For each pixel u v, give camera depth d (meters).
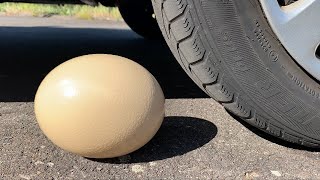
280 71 0.38
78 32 1.15
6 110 0.47
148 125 0.35
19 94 0.53
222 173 0.36
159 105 0.36
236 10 0.36
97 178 0.34
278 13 0.37
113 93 0.34
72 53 0.80
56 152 0.37
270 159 0.38
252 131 0.44
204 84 0.38
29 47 0.85
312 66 0.38
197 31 0.36
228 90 0.37
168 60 0.80
